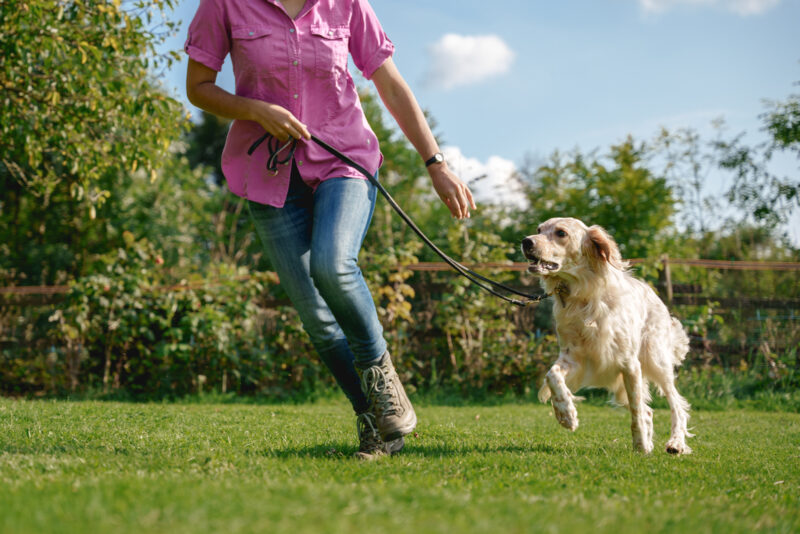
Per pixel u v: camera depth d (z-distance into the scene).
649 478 2.86
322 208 2.85
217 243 16.69
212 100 2.86
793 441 4.81
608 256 3.82
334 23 2.96
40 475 2.34
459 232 8.45
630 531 1.78
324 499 1.91
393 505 1.88
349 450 3.34
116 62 7.21
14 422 4.43
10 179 14.43
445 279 8.32
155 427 4.33
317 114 2.95
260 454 3.14
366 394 3.01
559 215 12.66
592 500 2.27
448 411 6.65
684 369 8.16
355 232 2.84
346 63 3.01
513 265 8.23
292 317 8.03
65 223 14.61
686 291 8.45
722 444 4.57
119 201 14.95
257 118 2.78
